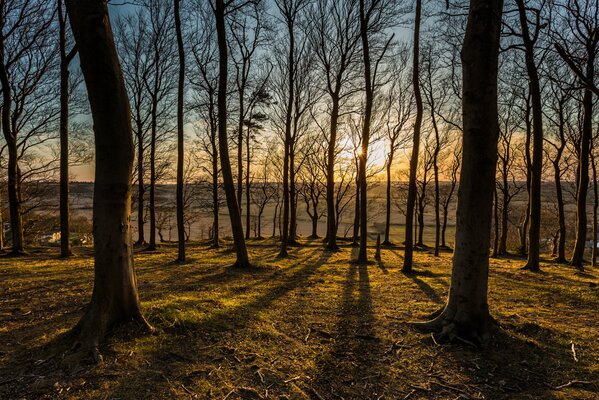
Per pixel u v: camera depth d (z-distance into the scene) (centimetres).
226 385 335
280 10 1572
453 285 479
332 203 2009
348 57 1861
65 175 1405
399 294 756
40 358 370
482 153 446
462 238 464
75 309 575
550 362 404
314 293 754
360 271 1157
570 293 775
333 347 437
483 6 438
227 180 1115
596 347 445
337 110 1959
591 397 336
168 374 346
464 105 461
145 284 818
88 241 2817
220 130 1094
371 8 1309
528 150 1977
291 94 1639
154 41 1889
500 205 3023
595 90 456
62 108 1362
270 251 1869
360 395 334
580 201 1466
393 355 416
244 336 450
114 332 408
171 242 2888
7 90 1484
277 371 368
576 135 1945
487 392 344
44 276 920
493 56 441
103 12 380
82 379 331
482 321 455
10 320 514
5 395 306
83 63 382
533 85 1230
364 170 1377
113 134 403
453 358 409
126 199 427
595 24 1173
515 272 1185
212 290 750
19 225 1515
